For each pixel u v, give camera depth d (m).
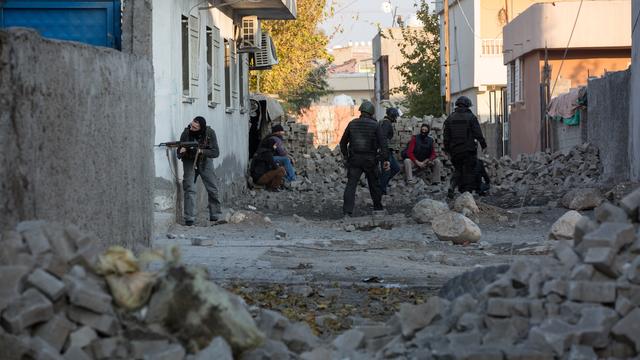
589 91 28.83
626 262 6.46
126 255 6.31
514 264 6.77
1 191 7.15
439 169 30.02
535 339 6.15
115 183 9.99
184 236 16.78
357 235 17.38
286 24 51.44
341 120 80.88
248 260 12.98
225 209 23.06
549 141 38.12
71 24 13.55
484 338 6.36
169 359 5.80
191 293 6.11
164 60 18.56
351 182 20.78
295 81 53.09
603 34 39.12
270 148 28.98
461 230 15.68
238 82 29.44
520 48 43.16
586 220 6.90
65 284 5.99
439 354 6.16
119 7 13.52
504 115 52.22
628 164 23.61
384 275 11.64
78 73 8.81
